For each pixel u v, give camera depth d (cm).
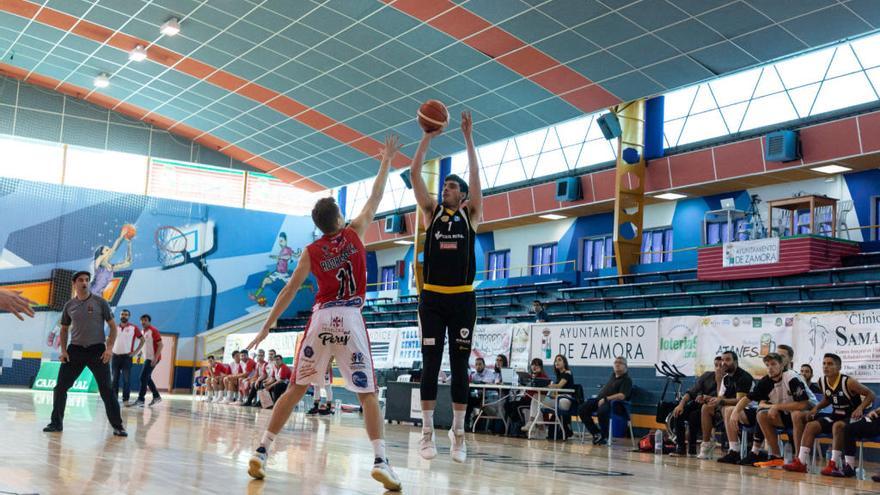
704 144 2166
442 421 1530
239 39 2195
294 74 2345
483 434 1415
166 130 3253
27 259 2917
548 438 1424
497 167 2825
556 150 2603
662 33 1633
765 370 1315
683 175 2119
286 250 3409
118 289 3070
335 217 492
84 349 819
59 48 2569
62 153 3064
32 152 3012
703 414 1109
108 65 2647
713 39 1608
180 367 3155
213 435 895
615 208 2148
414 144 2608
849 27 1462
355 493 444
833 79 1900
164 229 3186
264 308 3328
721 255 1809
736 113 2114
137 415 1280
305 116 2656
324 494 432
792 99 1986
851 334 1210
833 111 1894
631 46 1714
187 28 2203
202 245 3250
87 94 3045
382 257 3366
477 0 1700
